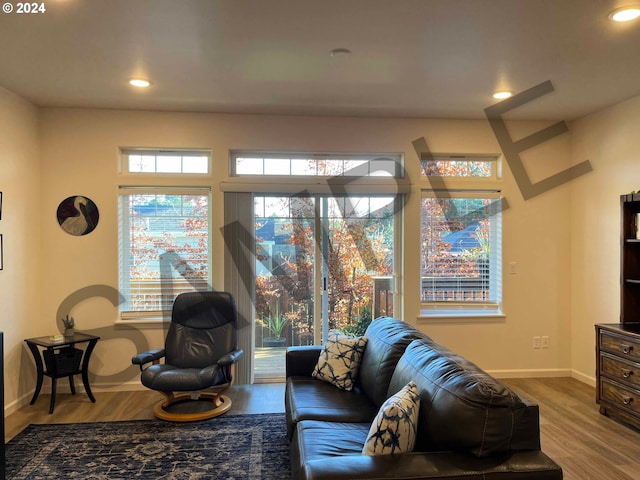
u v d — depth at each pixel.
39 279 3.93
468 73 3.17
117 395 3.92
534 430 1.61
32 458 2.74
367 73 3.16
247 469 2.61
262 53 2.81
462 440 1.59
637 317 3.46
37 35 2.53
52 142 3.96
